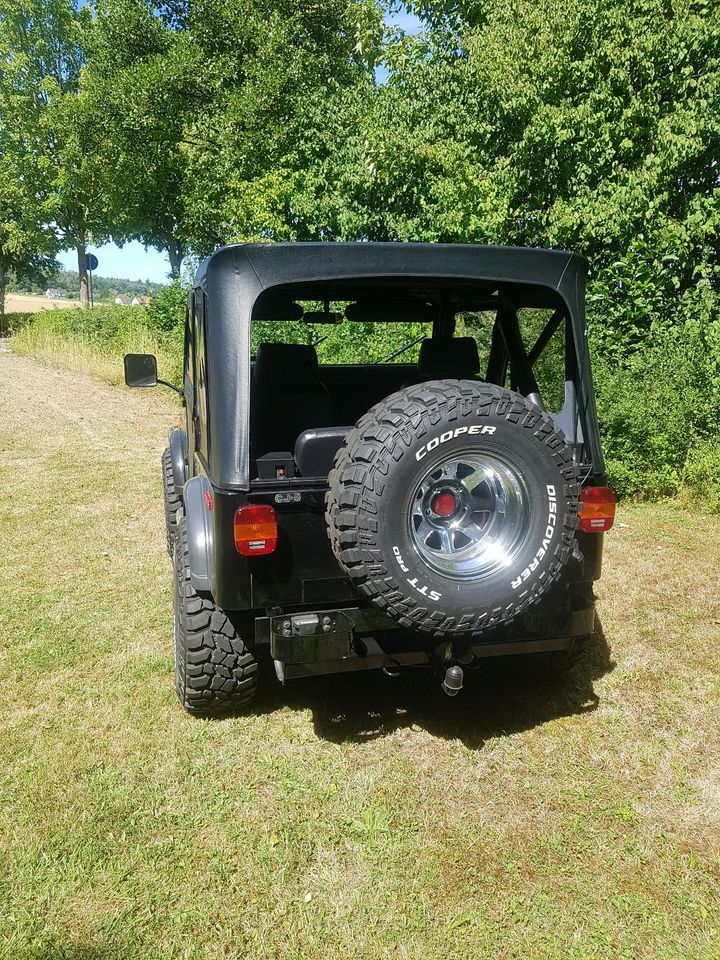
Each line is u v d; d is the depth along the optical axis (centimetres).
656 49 913
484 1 1200
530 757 316
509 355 367
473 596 270
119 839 267
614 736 331
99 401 1400
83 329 2400
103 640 428
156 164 3212
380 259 282
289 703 361
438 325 418
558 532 278
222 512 280
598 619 447
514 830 272
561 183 973
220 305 278
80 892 243
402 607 266
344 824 275
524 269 297
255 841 266
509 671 389
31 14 4050
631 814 279
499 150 1086
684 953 219
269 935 227
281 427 351
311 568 290
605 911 235
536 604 292
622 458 695
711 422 688
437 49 1249
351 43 2802
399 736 333
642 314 778
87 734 333
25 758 316
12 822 276
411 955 220
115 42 3228
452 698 365
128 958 219
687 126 853
